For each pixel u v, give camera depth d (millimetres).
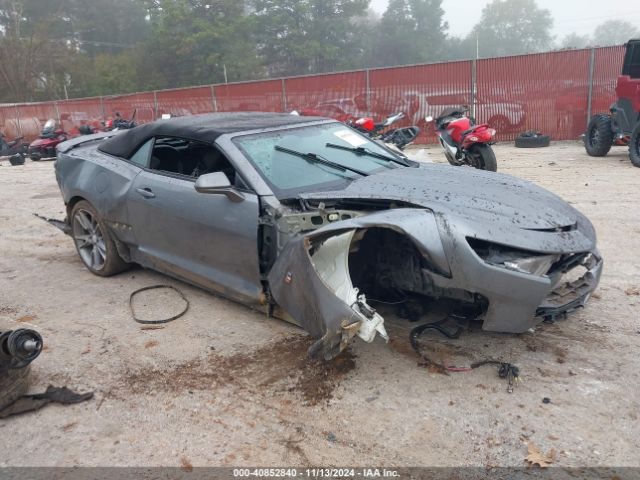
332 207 3748
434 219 3215
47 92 46500
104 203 4996
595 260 3863
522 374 3361
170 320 4355
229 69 48344
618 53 14508
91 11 67812
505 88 15734
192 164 4465
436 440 2844
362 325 3068
